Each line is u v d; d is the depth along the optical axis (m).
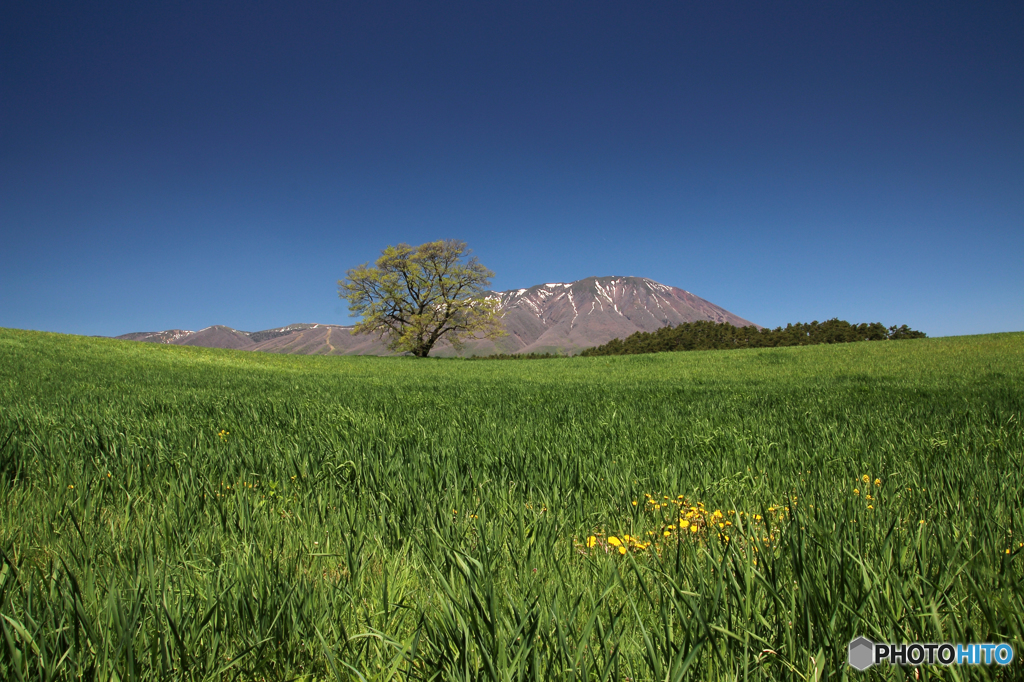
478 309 59.41
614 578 1.91
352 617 1.86
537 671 1.43
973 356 33.31
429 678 1.53
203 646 1.64
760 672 1.51
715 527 2.65
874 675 1.45
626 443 5.14
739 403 9.80
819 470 3.95
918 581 1.87
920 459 4.06
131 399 9.70
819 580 1.79
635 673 1.52
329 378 24.11
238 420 6.63
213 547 2.45
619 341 163.00
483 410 8.61
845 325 129.00
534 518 2.83
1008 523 2.56
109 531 2.67
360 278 58.91
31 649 1.50
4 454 4.12
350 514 2.95
